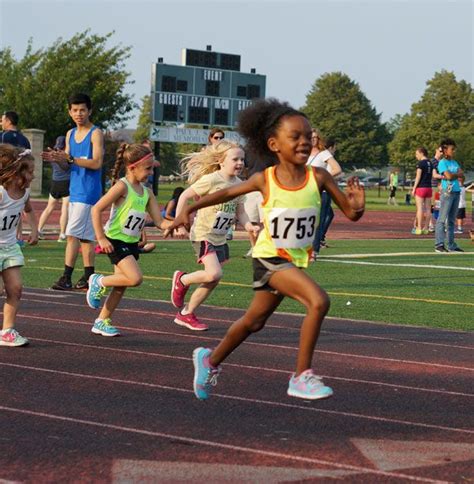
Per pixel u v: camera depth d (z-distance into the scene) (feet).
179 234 32.17
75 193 43.80
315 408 23.18
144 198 32.50
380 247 74.95
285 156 21.01
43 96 168.66
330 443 20.10
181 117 162.91
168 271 54.08
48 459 18.51
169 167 347.77
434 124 376.68
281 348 31.12
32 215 34.55
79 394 24.03
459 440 20.61
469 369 28.71
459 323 37.93
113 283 32.17
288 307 41.11
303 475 17.88
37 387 24.70
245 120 21.40
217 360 22.02
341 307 41.57
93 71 172.45
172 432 20.65
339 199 21.31
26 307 38.81
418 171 93.35
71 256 44.39
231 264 59.00
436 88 379.55
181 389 24.85
